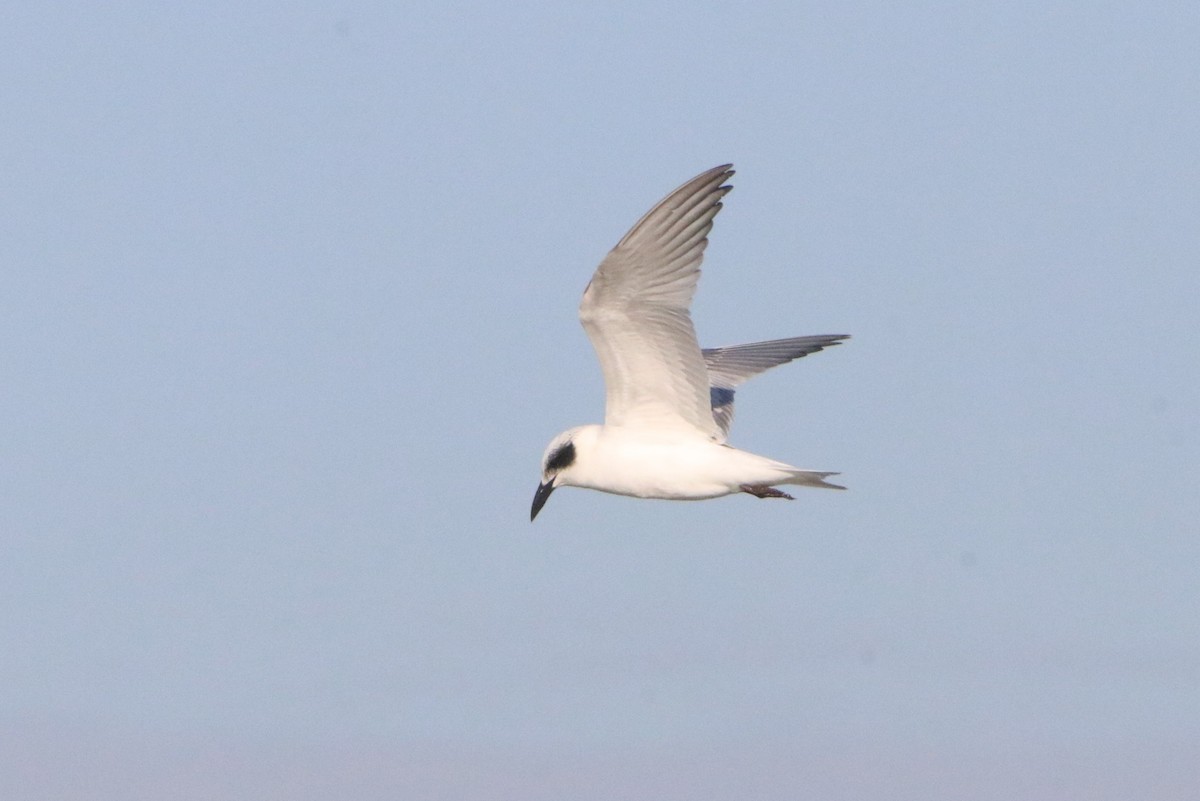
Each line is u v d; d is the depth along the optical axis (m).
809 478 15.80
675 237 15.08
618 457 16.28
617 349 15.94
